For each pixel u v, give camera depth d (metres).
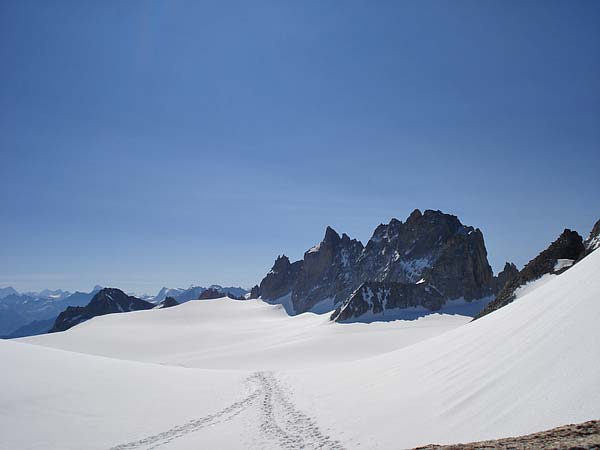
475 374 20.31
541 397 14.03
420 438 16.59
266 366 72.75
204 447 20.25
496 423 14.47
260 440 20.98
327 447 18.52
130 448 20.17
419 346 38.56
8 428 20.34
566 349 15.73
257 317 185.00
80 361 37.50
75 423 22.59
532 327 20.62
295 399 31.06
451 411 17.86
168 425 24.42
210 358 85.69
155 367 45.47
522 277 63.31
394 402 22.72
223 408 29.52
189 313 188.25
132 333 131.62
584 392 12.49
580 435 10.08
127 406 27.05
